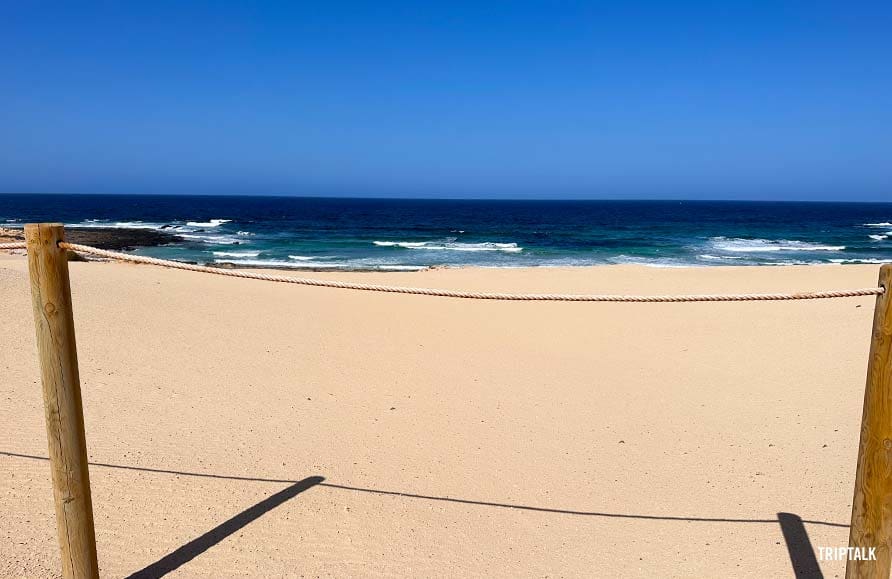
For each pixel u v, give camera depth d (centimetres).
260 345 909
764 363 897
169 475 489
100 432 564
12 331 848
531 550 412
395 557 397
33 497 434
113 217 7625
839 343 999
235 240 4303
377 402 698
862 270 2066
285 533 417
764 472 537
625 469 543
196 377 744
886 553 300
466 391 752
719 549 415
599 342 1029
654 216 9269
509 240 4712
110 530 409
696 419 671
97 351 809
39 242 300
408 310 1245
